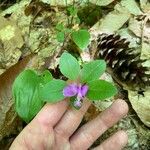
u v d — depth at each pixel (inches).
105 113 8.4
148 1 11.6
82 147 8.7
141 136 9.3
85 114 9.3
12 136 9.5
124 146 8.8
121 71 9.8
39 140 8.2
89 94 7.6
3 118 9.3
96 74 7.8
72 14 10.9
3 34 10.9
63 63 7.7
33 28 11.3
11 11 11.8
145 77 9.7
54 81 7.7
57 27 10.6
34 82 8.6
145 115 9.4
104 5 11.4
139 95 9.6
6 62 10.6
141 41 10.5
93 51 10.3
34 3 11.7
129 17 11.2
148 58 10.1
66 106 8.2
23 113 8.4
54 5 11.6
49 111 8.1
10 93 9.4
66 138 8.5
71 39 10.6
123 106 8.3
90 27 11.2
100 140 9.3
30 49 10.9
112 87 7.6
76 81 7.8
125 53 9.9
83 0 11.5
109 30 10.9
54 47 10.7
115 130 9.4
